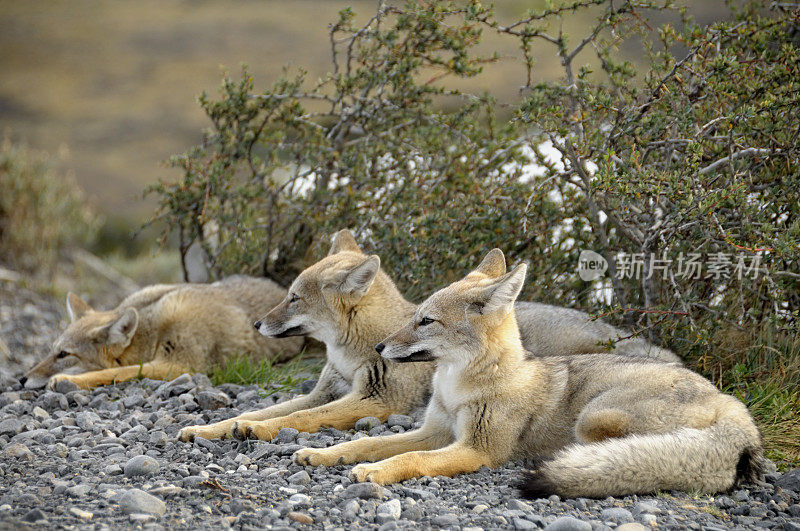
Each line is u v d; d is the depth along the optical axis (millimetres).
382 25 13281
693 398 7645
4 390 11266
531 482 7016
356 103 12984
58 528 5750
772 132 9656
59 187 20656
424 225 11312
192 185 13344
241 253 14227
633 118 9828
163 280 21016
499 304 8070
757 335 10211
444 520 6262
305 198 13609
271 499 6711
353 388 9594
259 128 13359
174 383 10484
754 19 11266
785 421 8758
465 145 12344
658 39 10680
